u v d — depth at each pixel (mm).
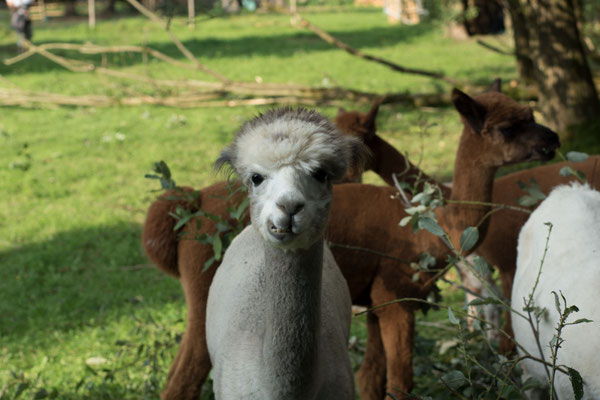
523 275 4129
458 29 25641
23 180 9984
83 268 7395
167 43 25719
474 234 3693
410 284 4273
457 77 17547
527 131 4176
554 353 2975
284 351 2596
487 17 26438
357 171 2830
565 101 9555
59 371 5207
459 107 4180
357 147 2766
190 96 14305
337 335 3184
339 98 13062
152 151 11547
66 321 6215
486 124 4160
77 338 5816
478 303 3455
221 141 12141
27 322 6230
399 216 4305
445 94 12570
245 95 14766
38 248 7879
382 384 4555
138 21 33219
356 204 4328
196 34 29062
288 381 2615
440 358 5250
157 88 14812
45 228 8445
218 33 29625
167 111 14648
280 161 2359
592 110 9508
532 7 9867
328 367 3006
